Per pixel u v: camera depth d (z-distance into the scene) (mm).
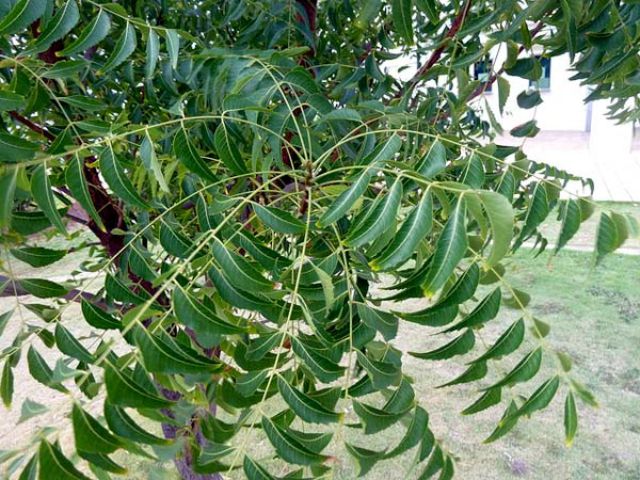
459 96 753
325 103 553
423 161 421
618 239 396
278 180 722
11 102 431
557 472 1848
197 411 450
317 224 380
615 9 519
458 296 375
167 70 699
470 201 323
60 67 511
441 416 2172
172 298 356
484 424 2109
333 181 482
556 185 441
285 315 430
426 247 513
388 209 348
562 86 7938
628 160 6426
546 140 7914
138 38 861
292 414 469
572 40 535
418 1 533
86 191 431
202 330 353
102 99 865
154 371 329
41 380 502
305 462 354
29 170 506
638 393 2191
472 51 770
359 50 970
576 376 2309
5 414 2262
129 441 324
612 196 5098
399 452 443
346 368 405
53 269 3496
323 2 1029
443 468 518
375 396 2203
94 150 483
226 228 469
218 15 983
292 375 469
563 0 511
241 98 476
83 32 480
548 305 2971
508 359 2461
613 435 1990
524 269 3490
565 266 3502
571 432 386
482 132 1246
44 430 315
